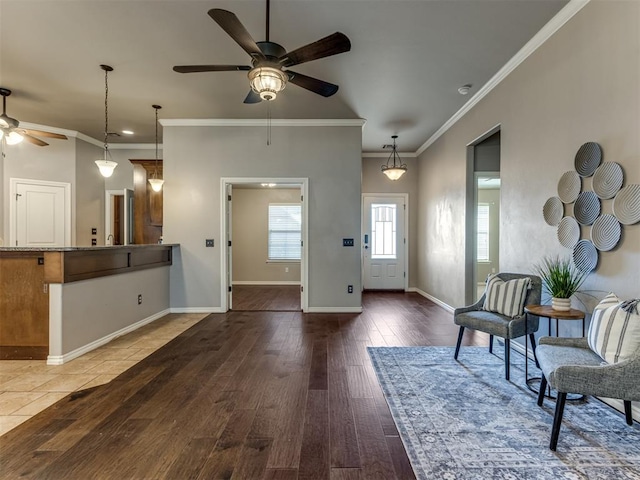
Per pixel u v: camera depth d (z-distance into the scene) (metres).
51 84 3.77
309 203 4.87
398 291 6.86
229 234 5.03
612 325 1.81
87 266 3.22
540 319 2.91
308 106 4.35
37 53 3.15
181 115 4.68
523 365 2.87
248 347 3.35
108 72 3.51
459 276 4.71
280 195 7.86
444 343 3.48
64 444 1.77
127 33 2.85
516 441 1.81
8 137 3.74
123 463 1.63
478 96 4.00
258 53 2.26
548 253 2.83
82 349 3.15
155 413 2.09
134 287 4.01
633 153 2.04
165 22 2.70
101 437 1.84
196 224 4.89
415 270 6.91
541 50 2.89
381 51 3.09
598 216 2.29
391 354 3.15
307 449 1.75
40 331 2.95
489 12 2.57
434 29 2.78
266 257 7.86
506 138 3.46
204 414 2.08
